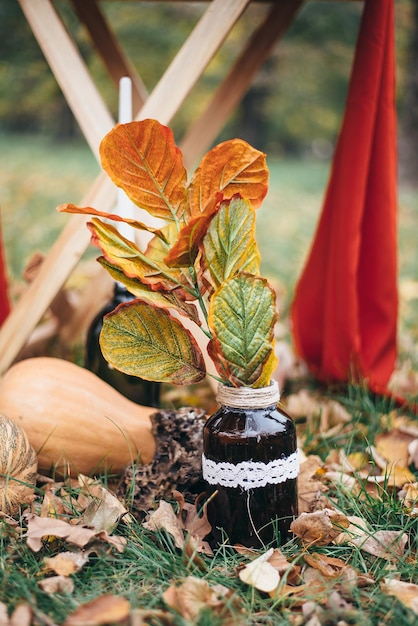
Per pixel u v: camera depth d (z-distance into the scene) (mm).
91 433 864
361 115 1066
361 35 1062
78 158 6355
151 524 769
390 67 1071
